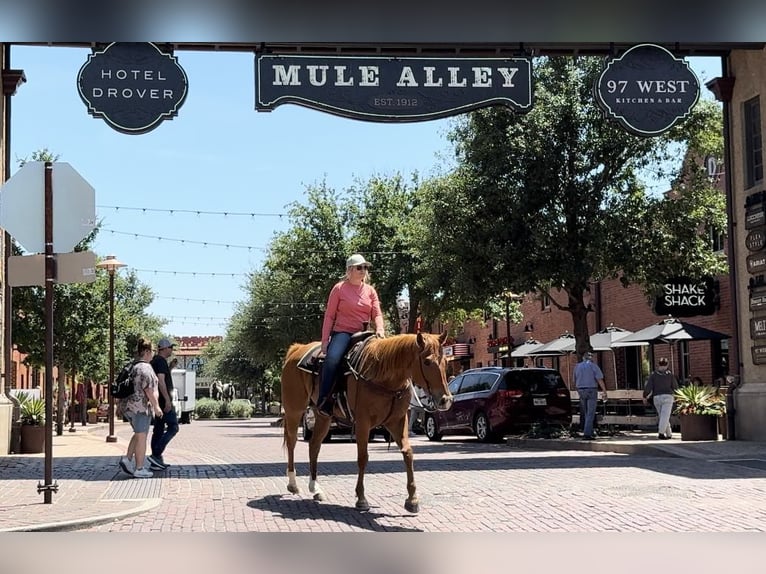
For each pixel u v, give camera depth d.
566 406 22.94
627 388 32.56
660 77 16.61
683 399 19.88
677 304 24.52
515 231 22.17
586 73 22.39
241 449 22.73
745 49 18.19
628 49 16.55
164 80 15.32
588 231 22.02
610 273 23.88
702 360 27.53
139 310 60.56
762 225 18.55
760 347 18.66
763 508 9.78
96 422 55.41
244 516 9.71
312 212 40.84
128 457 13.84
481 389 23.59
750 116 19.47
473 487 11.89
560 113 22.08
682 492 11.03
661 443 18.08
